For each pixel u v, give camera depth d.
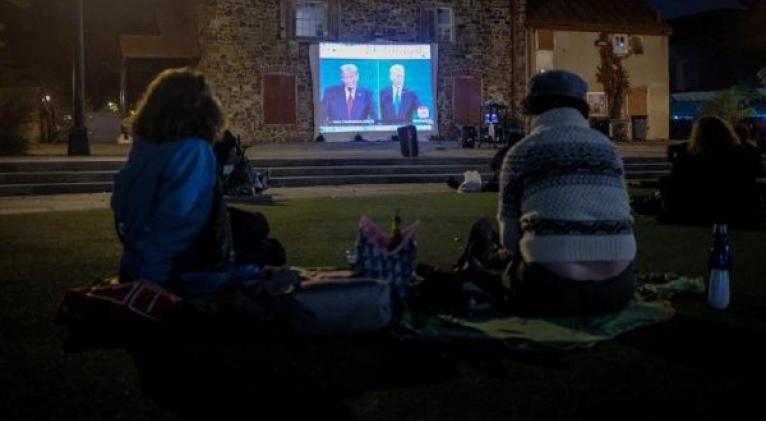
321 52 24.91
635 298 4.79
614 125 28.41
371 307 3.98
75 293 4.06
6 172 12.97
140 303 3.96
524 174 4.26
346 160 15.77
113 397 3.21
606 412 3.12
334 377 3.46
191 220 4.12
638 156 18.64
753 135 23.31
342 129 25.30
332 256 6.61
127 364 3.60
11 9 29.45
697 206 8.55
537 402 3.22
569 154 4.16
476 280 4.55
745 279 5.64
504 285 4.50
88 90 31.03
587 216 4.12
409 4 25.89
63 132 24.16
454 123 26.56
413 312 4.38
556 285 4.19
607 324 4.18
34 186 12.74
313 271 4.71
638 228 8.29
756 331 4.24
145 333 4.03
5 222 8.88
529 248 4.22
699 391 3.35
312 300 3.93
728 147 8.48
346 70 25.17
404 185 14.99
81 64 16.94
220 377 3.45
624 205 4.22
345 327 3.99
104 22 30.34
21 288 5.25
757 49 32.69
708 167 8.48
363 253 4.39
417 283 4.61
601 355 3.81
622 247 4.17
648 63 28.88
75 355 3.72
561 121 4.29
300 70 24.92
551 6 27.94
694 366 3.66
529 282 4.29
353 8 25.31
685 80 35.50
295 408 3.12
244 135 24.48
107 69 30.86
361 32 25.45
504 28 26.95
